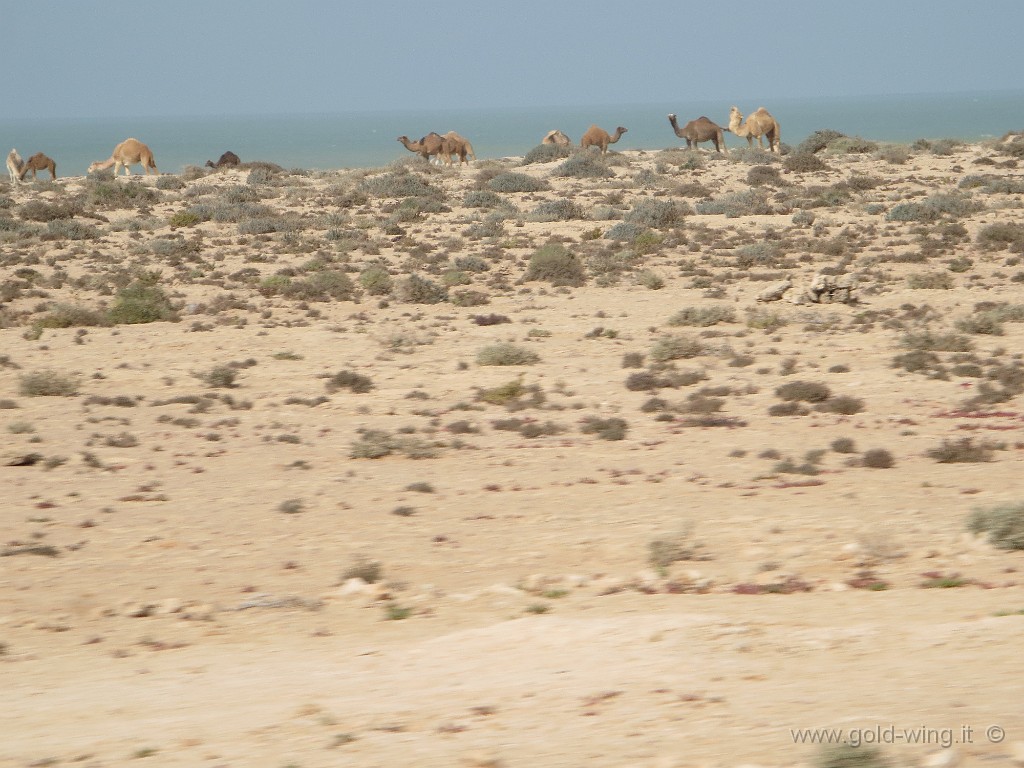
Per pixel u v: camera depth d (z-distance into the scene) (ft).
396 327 479.00
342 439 276.41
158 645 123.54
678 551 160.66
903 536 169.07
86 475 234.58
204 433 285.43
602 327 462.19
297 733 85.40
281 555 168.35
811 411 299.79
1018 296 509.76
